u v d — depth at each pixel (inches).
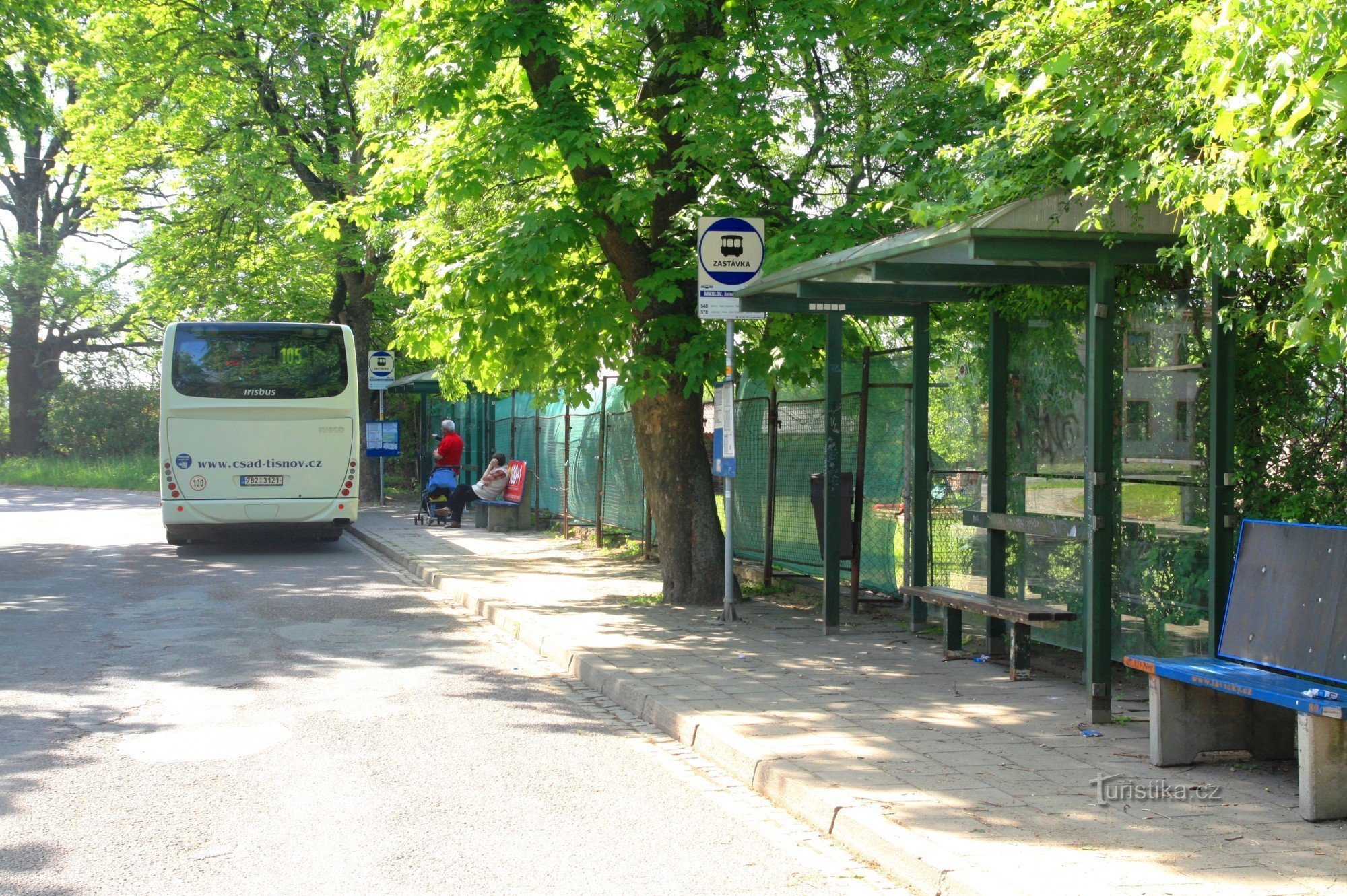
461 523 922.1
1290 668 228.2
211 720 297.7
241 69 1051.3
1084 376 333.4
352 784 241.9
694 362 446.6
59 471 1732.3
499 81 500.1
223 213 1117.1
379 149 507.2
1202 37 181.3
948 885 175.6
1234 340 275.7
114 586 575.5
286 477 737.6
